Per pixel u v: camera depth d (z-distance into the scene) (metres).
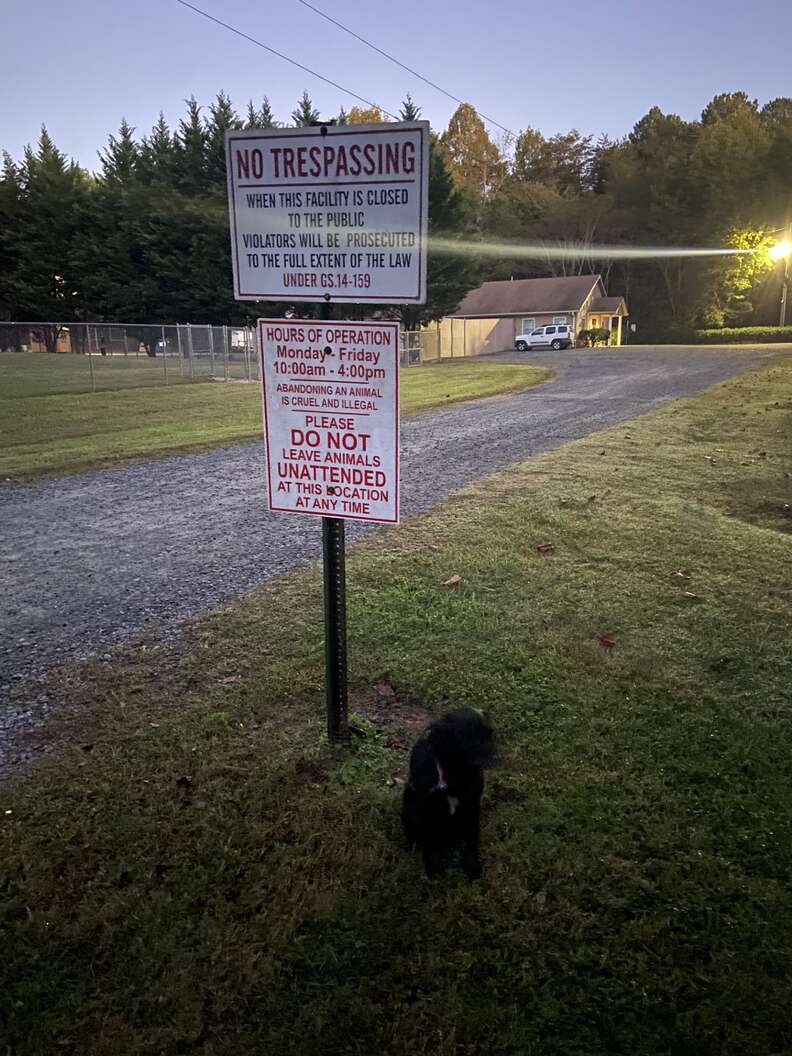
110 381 23.38
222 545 6.21
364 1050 1.86
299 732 3.28
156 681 3.76
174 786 2.89
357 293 2.65
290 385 2.84
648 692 3.63
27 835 2.60
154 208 39.47
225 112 40.22
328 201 2.59
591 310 51.81
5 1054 1.83
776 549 5.84
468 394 19.11
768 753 3.12
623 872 2.45
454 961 2.12
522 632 4.29
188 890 2.36
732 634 4.28
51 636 4.36
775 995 2.00
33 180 42.66
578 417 14.16
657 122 78.00
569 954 2.14
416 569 5.35
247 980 2.05
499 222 64.44
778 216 57.28
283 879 2.41
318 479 2.89
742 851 2.54
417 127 2.41
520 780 2.94
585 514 6.88
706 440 11.10
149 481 8.95
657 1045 1.87
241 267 2.78
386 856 2.53
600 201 64.38
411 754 2.47
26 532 6.74
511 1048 1.86
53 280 43.34
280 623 4.45
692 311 59.41
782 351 32.69
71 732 3.28
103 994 2.00
